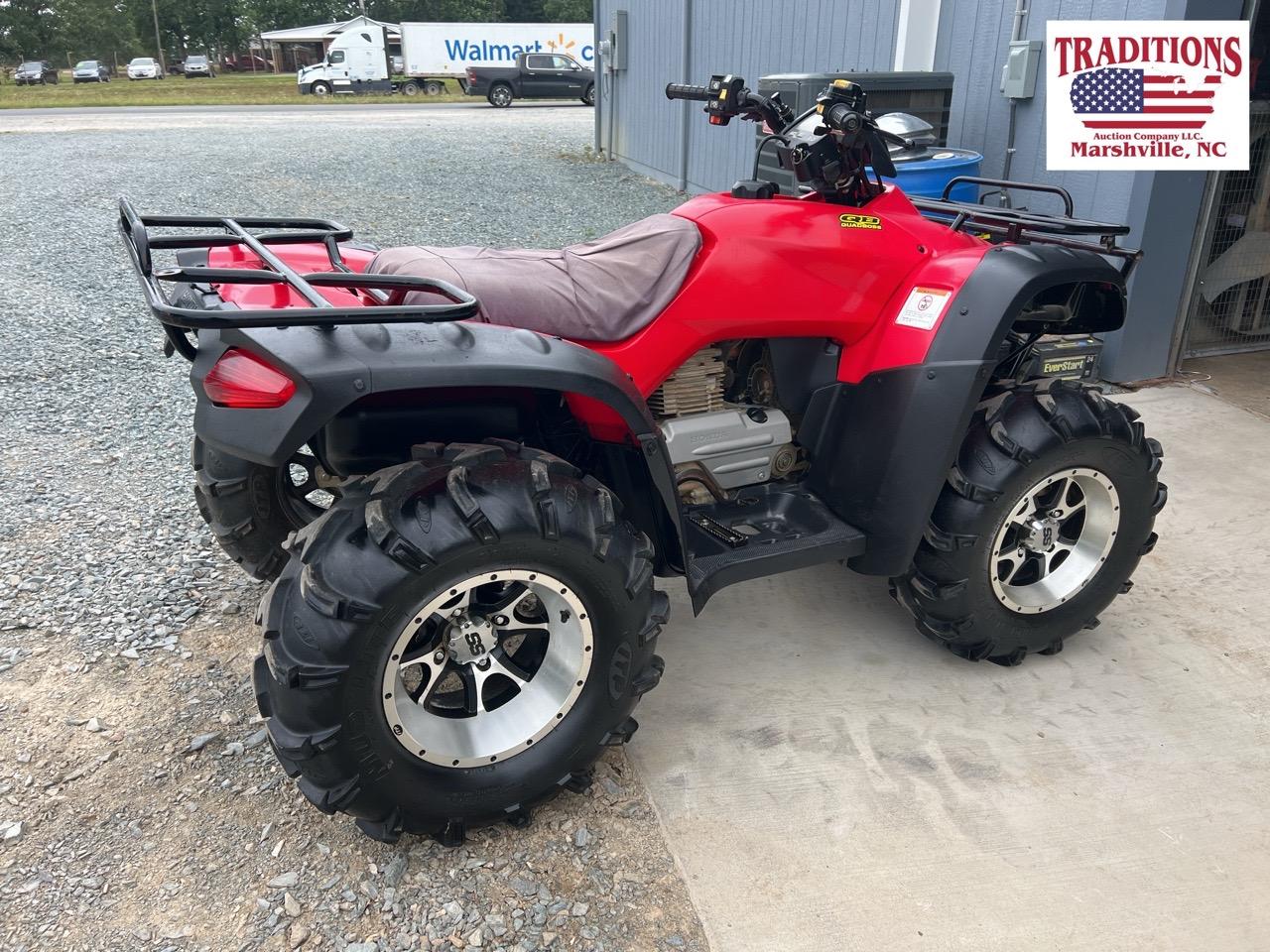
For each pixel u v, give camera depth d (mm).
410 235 7895
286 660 1752
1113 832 2111
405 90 33844
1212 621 2930
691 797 2201
